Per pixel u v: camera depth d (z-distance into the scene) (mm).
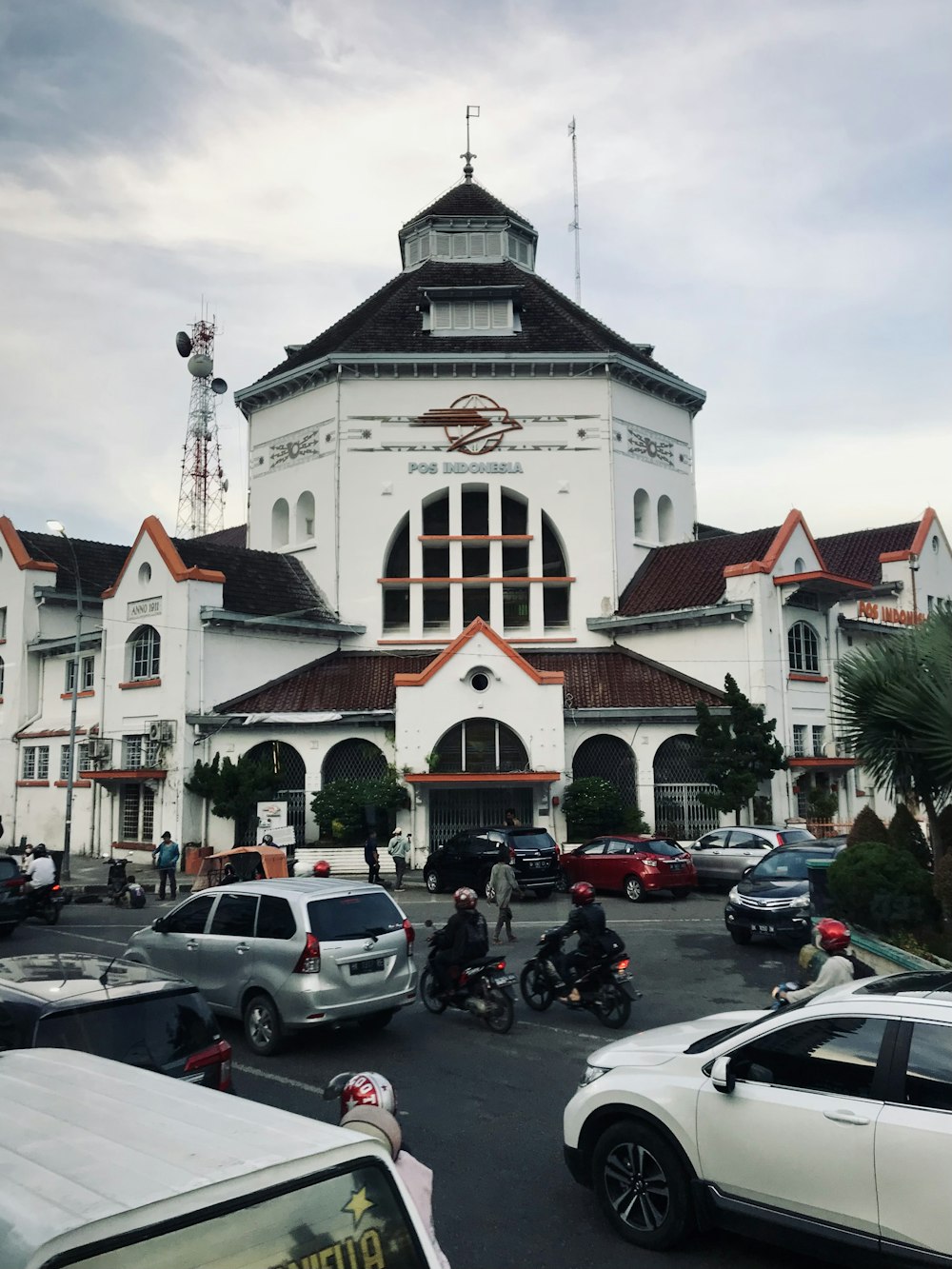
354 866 29672
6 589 41750
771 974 15648
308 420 38875
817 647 35031
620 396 38500
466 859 25578
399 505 37438
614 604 37062
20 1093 3830
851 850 15781
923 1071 5477
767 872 19938
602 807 30016
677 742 32219
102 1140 3252
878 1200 5402
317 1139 3262
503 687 30953
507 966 16781
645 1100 6535
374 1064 10844
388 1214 3148
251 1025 11406
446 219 44844
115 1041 7324
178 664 32344
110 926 21953
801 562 34531
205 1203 2812
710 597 34438
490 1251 6453
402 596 37750
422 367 37594
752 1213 5953
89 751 34594
